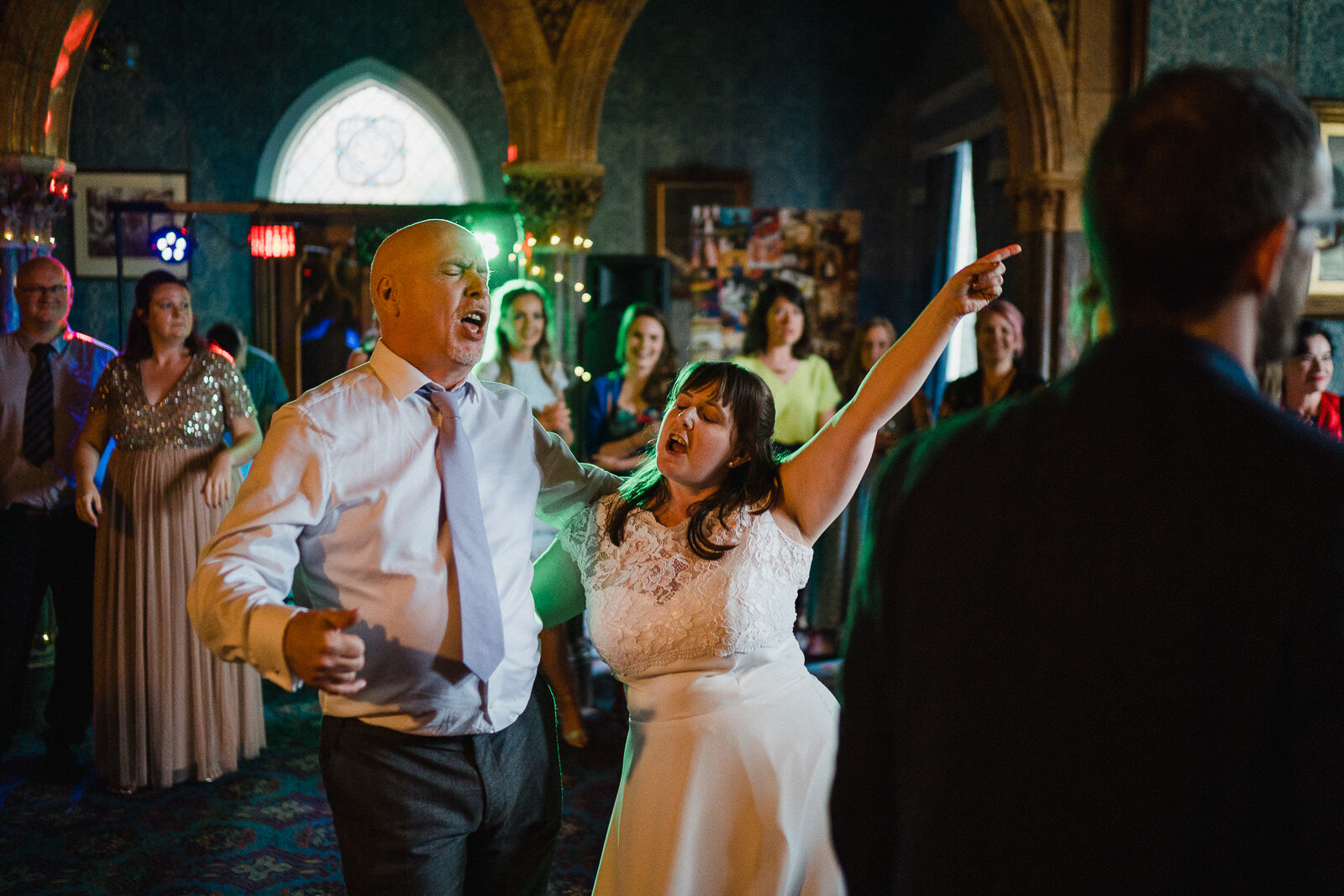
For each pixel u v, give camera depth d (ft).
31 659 14.34
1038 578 2.86
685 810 5.47
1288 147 2.70
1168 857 2.64
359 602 5.36
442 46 26.84
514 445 5.92
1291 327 2.93
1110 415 2.84
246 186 26.22
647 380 13.93
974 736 2.94
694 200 27.22
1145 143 2.80
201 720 11.30
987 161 23.30
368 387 5.51
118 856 9.74
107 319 25.63
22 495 11.65
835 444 5.66
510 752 5.73
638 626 5.69
